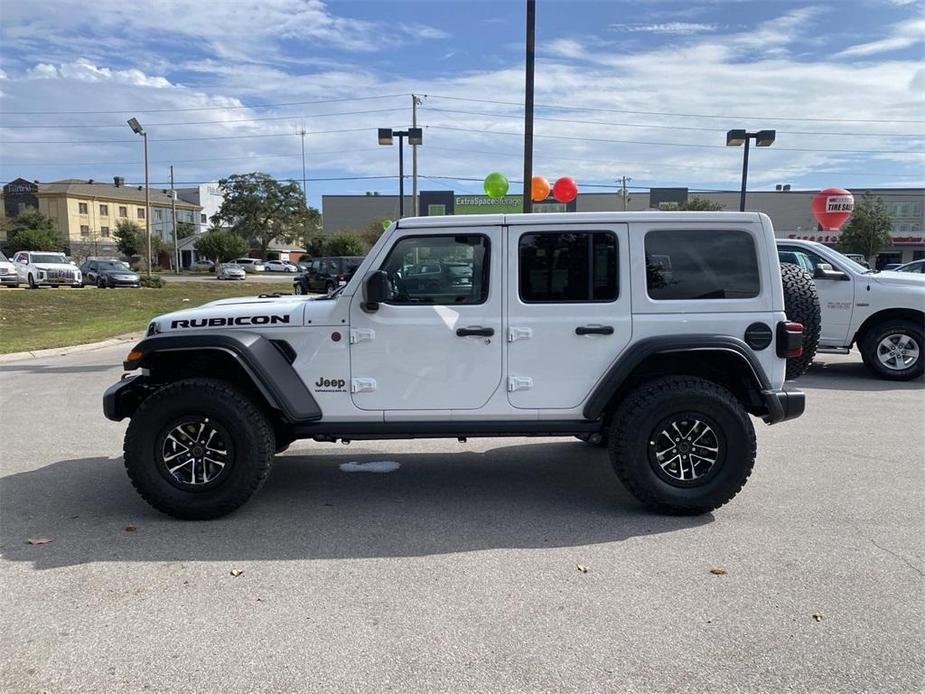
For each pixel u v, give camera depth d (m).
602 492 5.21
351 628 3.22
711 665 2.91
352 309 4.62
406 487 5.35
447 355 4.64
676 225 4.62
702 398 4.50
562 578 3.73
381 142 22.33
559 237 4.64
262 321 4.65
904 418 7.56
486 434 4.75
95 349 14.41
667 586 3.63
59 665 2.93
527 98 14.23
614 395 4.75
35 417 7.77
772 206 67.50
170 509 4.55
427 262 4.67
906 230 63.12
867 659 2.96
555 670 2.88
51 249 72.50
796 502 4.94
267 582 3.70
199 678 2.84
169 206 101.25
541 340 4.63
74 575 3.78
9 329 18.70
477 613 3.36
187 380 4.62
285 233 94.94
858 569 3.83
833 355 12.60
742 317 4.64
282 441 5.10
